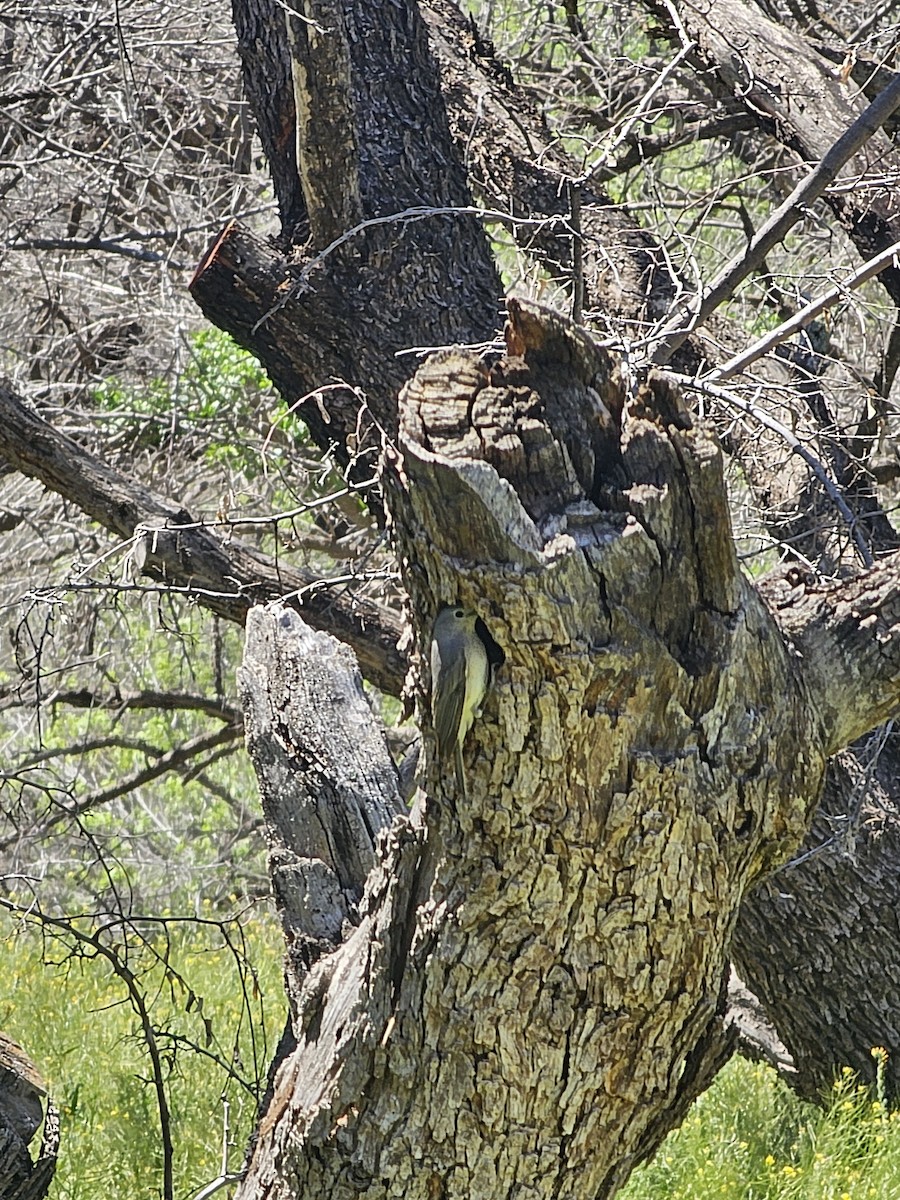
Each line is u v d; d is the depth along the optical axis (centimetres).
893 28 1327
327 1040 599
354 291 1130
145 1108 1087
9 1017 1319
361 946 603
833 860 1139
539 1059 542
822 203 1452
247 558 1223
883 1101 1122
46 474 1219
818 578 688
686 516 485
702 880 523
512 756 498
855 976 1160
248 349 1175
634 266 1259
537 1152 560
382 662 1223
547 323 493
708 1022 572
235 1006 1438
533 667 483
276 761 741
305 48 1007
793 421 1158
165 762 2211
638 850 511
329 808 719
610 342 966
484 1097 548
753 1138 1123
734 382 1070
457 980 537
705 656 499
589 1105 555
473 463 464
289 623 809
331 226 1108
